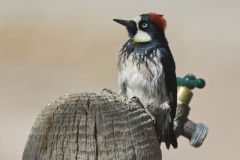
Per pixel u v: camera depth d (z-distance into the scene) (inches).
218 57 943.0
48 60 920.3
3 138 674.8
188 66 913.5
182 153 630.5
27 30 1024.2
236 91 821.9
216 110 765.9
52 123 230.8
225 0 1163.9
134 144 232.1
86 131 229.6
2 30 1018.7
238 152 663.8
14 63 904.3
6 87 819.4
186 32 1042.7
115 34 1022.4
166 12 1129.4
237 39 1018.1
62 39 997.8
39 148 231.5
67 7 1116.5
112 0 1163.9
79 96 233.8
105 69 898.7
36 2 1125.7
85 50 965.2
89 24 1059.9
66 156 229.1
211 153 653.9
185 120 299.9
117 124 231.1
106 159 229.6
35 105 773.9
